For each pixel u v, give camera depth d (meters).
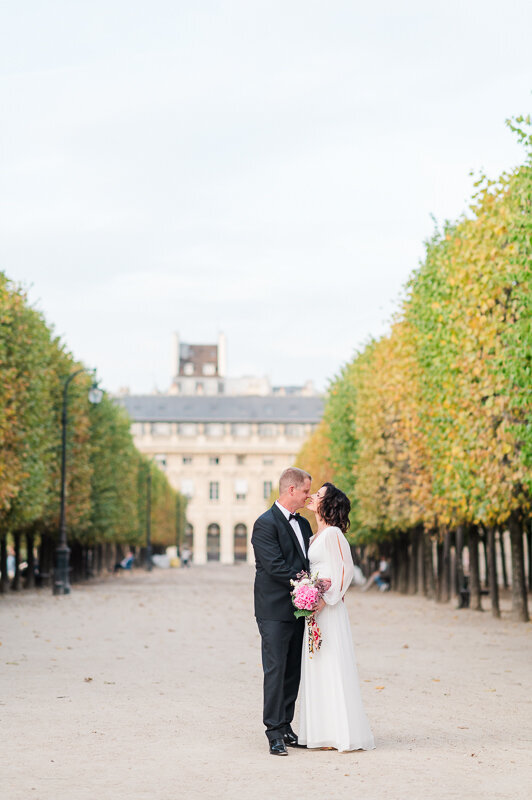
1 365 37.38
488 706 12.95
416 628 27.00
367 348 55.69
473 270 25.69
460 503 28.83
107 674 16.03
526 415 23.42
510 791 8.17
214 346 191.25
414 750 9.97
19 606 35.34
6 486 37.47
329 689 10.05
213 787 8.32
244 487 168.75
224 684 14.89
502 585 60.81
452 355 27.62
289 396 173.75
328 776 8.73
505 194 25.55
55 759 9.48
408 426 36.31
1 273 38.78
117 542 84.00
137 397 172.62
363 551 73.44
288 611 10.09
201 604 38.25
